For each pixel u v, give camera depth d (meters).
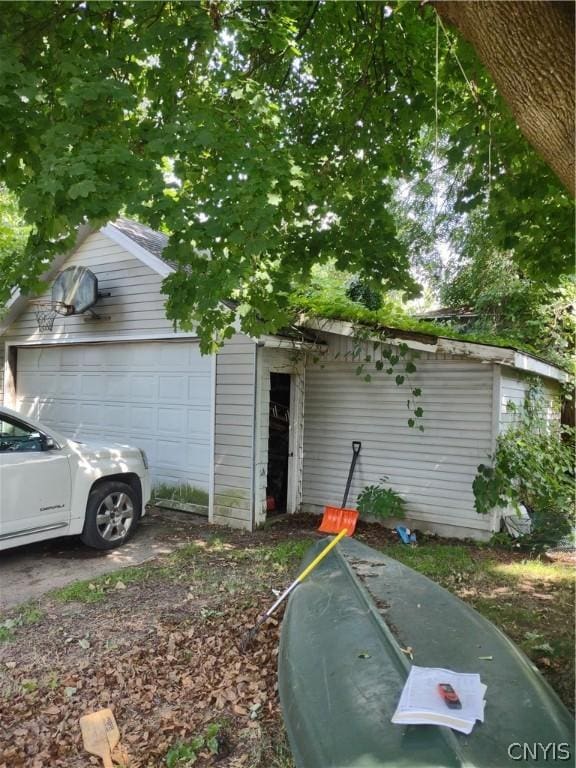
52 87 3.98
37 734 3.00
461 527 6.88
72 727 3.05
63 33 4.13
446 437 7.02
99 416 9.09
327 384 7.99
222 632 4.07
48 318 9.70
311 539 6.69
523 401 7.48
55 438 5.80
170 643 3.91
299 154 4.69
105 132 3.78
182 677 3.51
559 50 2.12
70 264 9.27
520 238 5.54
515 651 2.61
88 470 6.02
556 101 2.16
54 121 3.97
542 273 5.55
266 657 3.71
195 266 4.16
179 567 5.58
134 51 3.93
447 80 5.48
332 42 5.88
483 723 1.97
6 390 10.45
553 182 4.91
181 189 4.03
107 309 8.78
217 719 3.09
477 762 1.77
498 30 2.22
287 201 4.57
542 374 7.49
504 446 6.62
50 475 5.62
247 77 5.23
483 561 5.78
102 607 4.58
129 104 3.65
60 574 5.51
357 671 2.38
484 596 4.74
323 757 1.94
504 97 2.36
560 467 7.59
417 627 2.79
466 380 6.87
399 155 5.98
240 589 4.92
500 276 11.01
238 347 7.32
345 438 7.84
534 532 6.50
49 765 2.77
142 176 3.55
